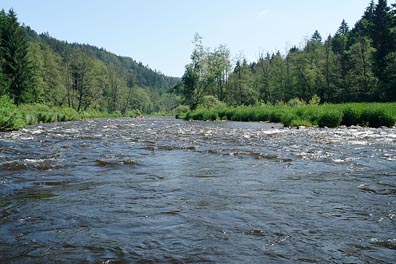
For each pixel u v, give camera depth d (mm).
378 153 12703
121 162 11227
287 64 86250
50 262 4094
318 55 84438
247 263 4039
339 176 8945
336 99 71688
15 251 4406
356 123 27922
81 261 4113
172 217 5734
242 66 92125
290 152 13203
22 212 6055
